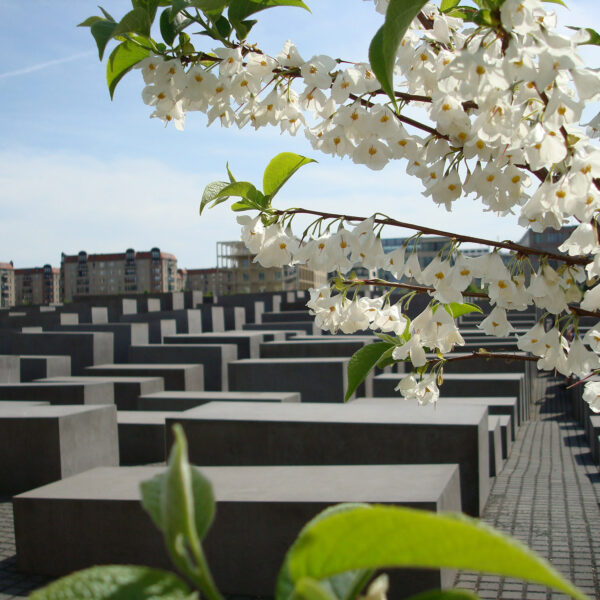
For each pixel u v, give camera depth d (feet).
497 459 27.55
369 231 5.45
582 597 1.37
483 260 5.43
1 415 26.48
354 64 5.12
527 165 5.23
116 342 68.03
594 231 5.19
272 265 5.54
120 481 18.17
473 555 1.48
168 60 5.19
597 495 23.24
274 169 5.43
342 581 2.19
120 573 1.55
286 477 17.04
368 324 6.36
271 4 5.06
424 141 5.02
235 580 15.26
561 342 6.27
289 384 43.19
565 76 4.25
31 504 16.83
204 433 24.45
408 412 24.32
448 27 5.24
